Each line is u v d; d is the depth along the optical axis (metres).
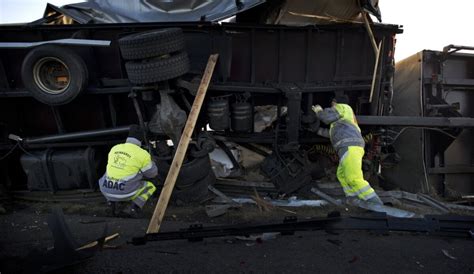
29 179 4.85
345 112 4.59
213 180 4.92
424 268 2.84
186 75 4.65
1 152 5.01
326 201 4.83
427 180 5.80
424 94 5.85
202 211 4.45
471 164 6.09
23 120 5.10
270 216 4.31
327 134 5.05
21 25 4.51
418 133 5.89
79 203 4.88
